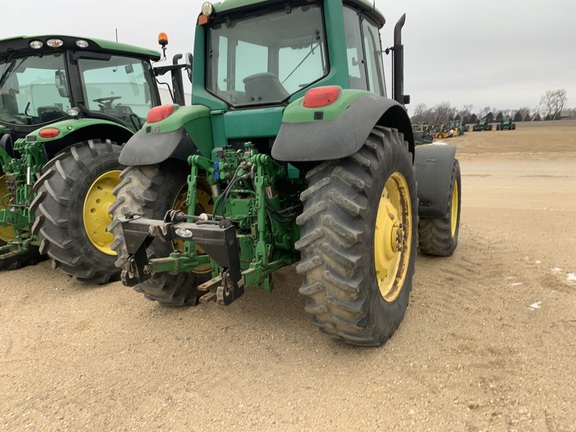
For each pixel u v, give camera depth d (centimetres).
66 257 409
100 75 509
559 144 2773
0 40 468
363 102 248
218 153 299
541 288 360
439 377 242
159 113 312
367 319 248
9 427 218
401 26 373
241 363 268
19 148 444
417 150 441
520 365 249
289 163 300
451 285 378
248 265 277
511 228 579
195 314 337
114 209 317
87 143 431
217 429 212
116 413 226
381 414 216
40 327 329
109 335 310
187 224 249
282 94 312
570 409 211
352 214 236
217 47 334
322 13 295
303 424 212
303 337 296
